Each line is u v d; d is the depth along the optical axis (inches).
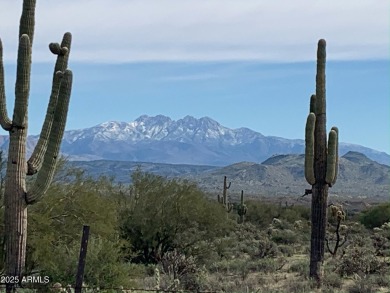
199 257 1040.2
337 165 789.2
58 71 528.1
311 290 741.3
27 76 504.4
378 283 816.9
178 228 1034.7
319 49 790.5
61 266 595.8
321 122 787.4
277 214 2068.2
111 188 1043.9
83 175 721.0
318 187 786.8
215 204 1099.9
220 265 997.2
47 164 500.1
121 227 1001.5
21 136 504.4
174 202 1035.9
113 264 627.8
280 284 810.2
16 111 502.0
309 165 779.4
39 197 503.5
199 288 716.7
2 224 584.7
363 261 913.5
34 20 519.8
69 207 674.2
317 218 786.2
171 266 805.9
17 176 502.0
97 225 682.2
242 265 981.2
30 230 617.9
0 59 502.3
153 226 1014.4
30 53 506.3
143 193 1033.5
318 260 787.4
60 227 663.8
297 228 1814.7
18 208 501.7
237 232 1524.4
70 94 499.8
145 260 1021.2
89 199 682.8
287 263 1079.0
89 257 603.8
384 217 1755.7
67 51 535.2
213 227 1077.8
